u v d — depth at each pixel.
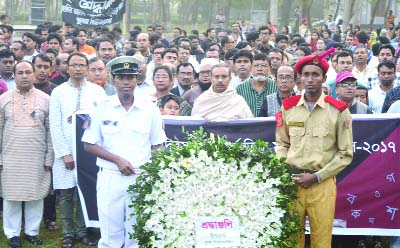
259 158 5.96
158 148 6.45
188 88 9.97
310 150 6.29
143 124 6.53
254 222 5.85
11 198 7.94
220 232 5.84
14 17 53.94
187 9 63.94
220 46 15.79
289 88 8.12
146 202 5.92
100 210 6.57
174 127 7.71
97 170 7.95
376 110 9.60
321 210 6.30
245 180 5.89
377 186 7.46
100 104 6.55
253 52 11.97
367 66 12.30
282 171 5.97
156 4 53.00
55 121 7.97
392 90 8.98
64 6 16.72
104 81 9.27
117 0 16.75
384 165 7.43
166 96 8.55
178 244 5.82
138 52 12.58
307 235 7.90
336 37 25.77
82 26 16.92
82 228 8.29
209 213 5.84
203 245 5.83
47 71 9.23
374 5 47.94
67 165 7.95
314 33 24.70
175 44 16.69
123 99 6.51
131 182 6.47
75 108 8.00
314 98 6.36
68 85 8.09
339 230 7.52
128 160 6.48
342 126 6.29
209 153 5.94
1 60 9.84
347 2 37.06
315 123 6.30
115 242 6.59
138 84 9.45
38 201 8.19
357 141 7.44
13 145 7.96
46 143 8.14
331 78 11.45
